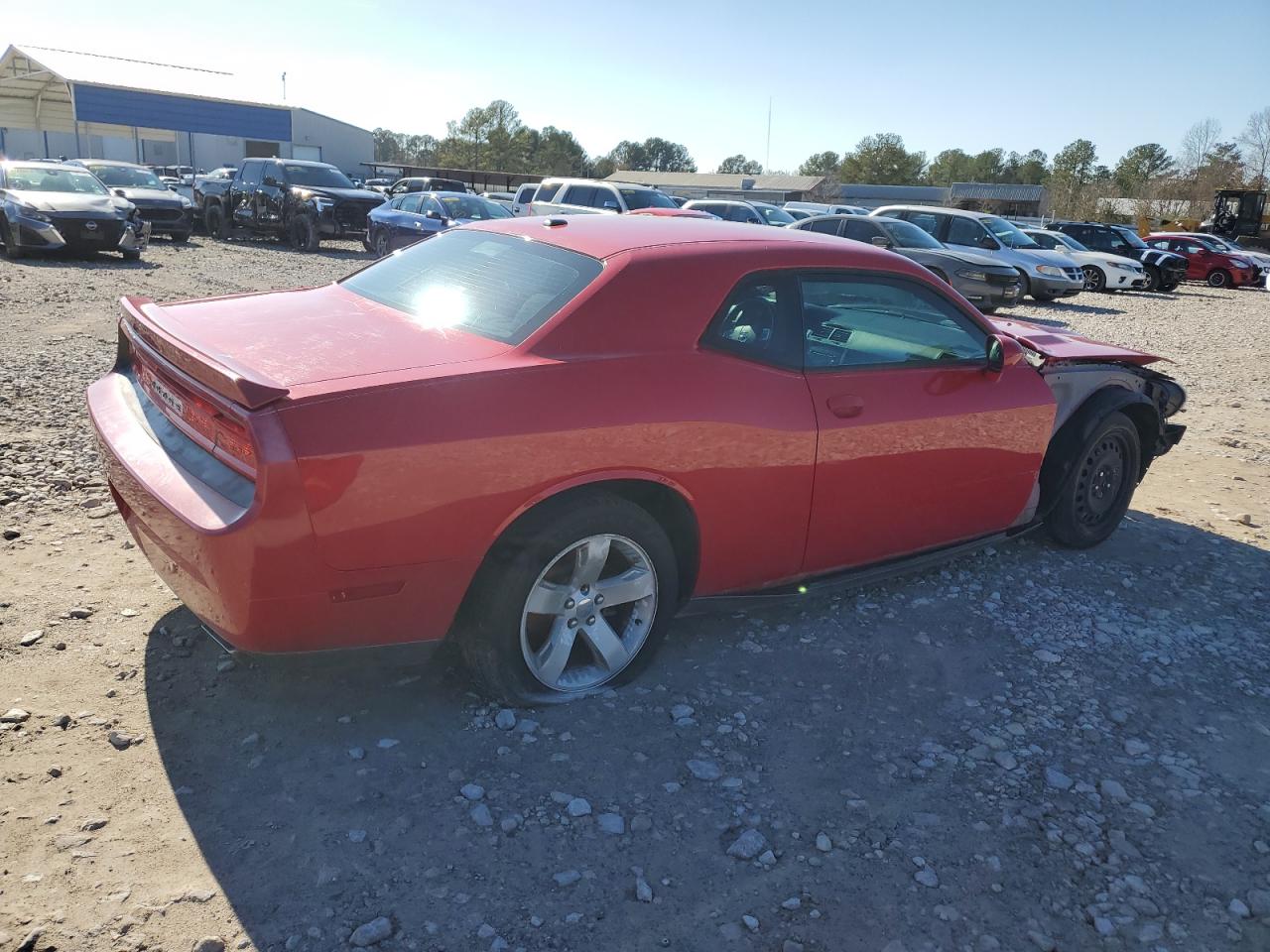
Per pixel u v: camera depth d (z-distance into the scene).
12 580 3.85
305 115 58.69
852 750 3.18
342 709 3.19
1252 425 8.65
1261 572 4.95
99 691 3.16
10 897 2.30
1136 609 4.42
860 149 108.62
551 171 108.31
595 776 2.94
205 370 2.69
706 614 3.90
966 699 3.54
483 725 3.15
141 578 3.97
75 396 6.74
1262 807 3.01
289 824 2.64
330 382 2.71
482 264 3.60
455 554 2.84
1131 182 94.38
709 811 2.82
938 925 2.45
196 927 2.27
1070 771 3.13
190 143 35.47
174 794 2.72
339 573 2.68
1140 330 16.50
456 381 2.82
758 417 3.38
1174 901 2.59
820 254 3.74
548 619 3.21
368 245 20.98
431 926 2.33
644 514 3.20
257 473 2.53
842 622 4.10
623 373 3.10
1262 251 41.81
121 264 15.99
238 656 2.88
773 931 2.40
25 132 46.22
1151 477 6.73
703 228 3.80
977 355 4.25
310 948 2.24
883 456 3.79
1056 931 2.46
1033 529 4.80
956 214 18.88
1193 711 3.56
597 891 2.49
